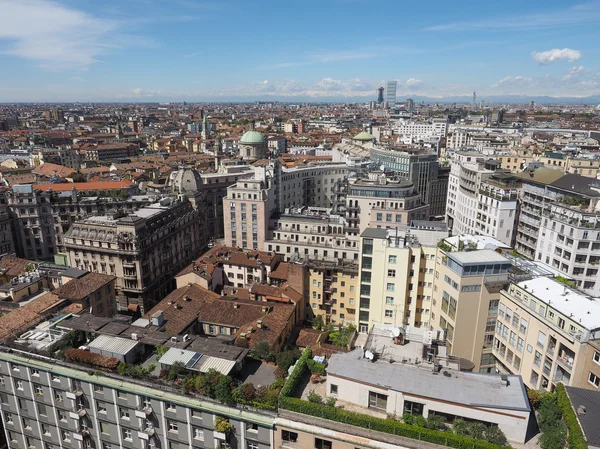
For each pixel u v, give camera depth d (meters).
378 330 74.94
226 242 188.00
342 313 144.62
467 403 55.59
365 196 176.00
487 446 52.25
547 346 78.12
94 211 198.62
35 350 77.62
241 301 120.44
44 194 193.12
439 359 66.44
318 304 145.62
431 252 109.19
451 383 59.28
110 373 71.88
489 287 90.81
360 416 57.88
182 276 141.50
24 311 92.62
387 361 64.75
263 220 178.38
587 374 71.12
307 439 60.53
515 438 54.78
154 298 164.75
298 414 61.12
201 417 67.06
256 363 74.69
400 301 114.00
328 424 59.50
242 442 65.50
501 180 185.38
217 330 111.44
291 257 155.12
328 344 110.81
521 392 57.41
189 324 106.44
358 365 63.34
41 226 192.88
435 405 57.03
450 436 53.78
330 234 169.62
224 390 65.00
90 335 80.69
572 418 55.16
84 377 72.44
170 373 69.38
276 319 111.44
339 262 145.38
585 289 137.25
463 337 93.56
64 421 77.56
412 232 120.25
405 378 60.53
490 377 60.62
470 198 199.62
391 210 172.12
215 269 147.50
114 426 73.69
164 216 173.62
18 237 190.25
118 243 152.25
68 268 123.44
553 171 174.50
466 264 89.44
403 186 177.38
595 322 71.88
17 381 79.19
